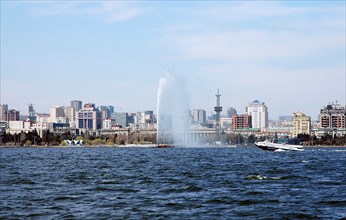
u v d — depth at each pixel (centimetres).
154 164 19475
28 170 16300
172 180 12212
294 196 9212
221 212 7706
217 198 8994
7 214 7619
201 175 13588
